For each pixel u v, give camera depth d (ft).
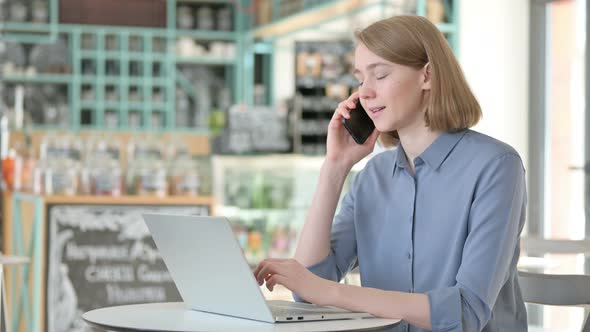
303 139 23.03
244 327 5.89
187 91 33.78
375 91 7.22
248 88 32.91
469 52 22.94
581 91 20.53
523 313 7.59
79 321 15.83
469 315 6.58
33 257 16.15
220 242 6.07
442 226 7.20
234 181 21.68
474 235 6.89
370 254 7.68
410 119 7.30
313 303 6.76
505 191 6.97
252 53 32.81
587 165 20.07
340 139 7.86
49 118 32.07
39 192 16.75
